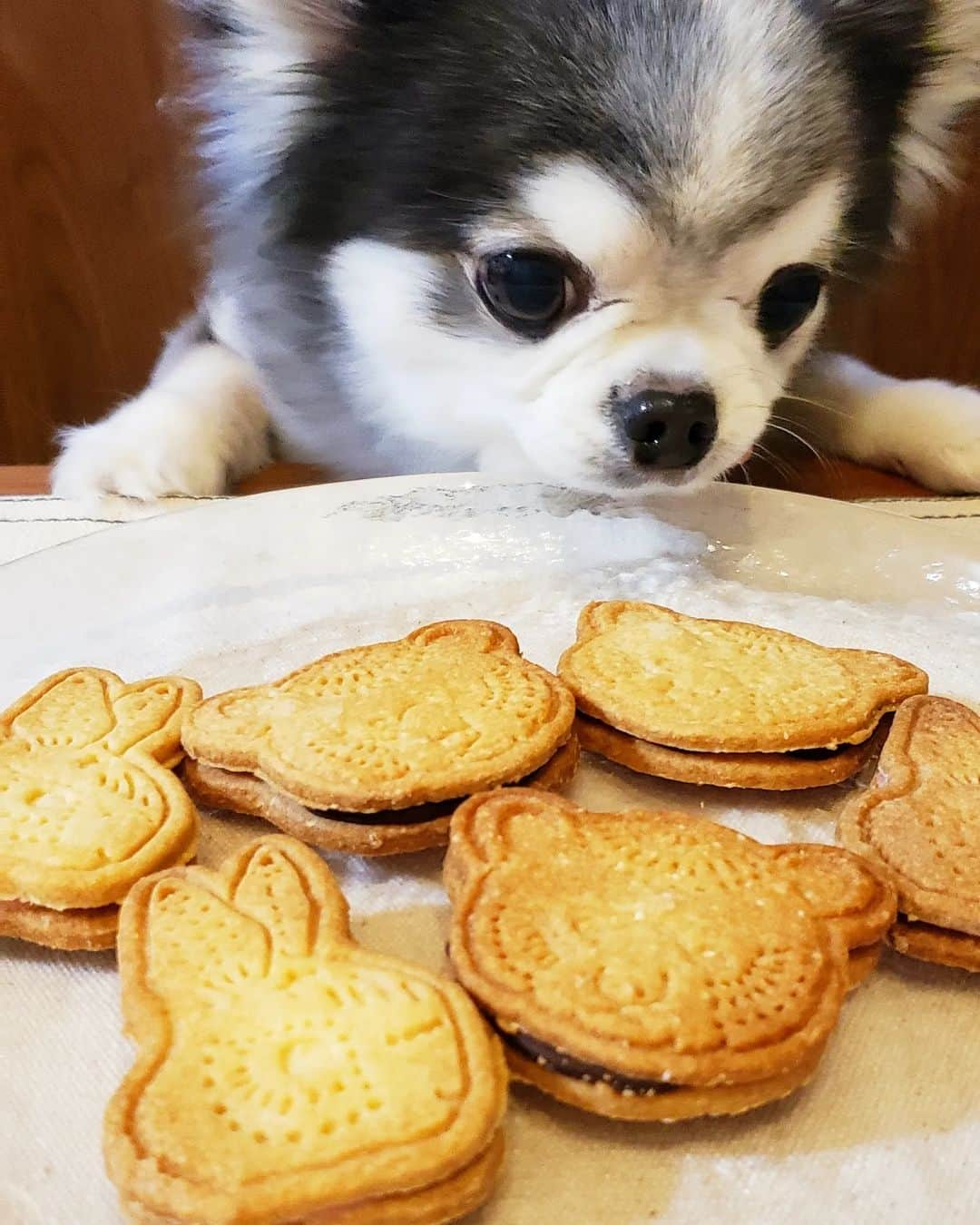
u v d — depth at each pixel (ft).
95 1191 0.32
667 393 0.61
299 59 0.67
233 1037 0.33
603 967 0.35
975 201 1.19
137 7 1.16
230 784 0.44
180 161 0.90
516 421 0.67
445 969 0.38
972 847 0.41
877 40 0.67
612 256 0.59
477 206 0.61
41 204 1.26
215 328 0.92
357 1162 0.29
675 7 0.58
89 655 0.51
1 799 0.41
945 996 0.39
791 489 0.78
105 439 0.74
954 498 0.71
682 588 0.57
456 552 0.58
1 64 1.18
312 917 0.37
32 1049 0.36
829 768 0.46
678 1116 0.33
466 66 0.60
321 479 0.83
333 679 0.47
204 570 0.56
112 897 0.38
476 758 0.43
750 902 0.37
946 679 0.52
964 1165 0.33
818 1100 0.35
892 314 1.30
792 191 0.60
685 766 0.46
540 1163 0.33
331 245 0.70
